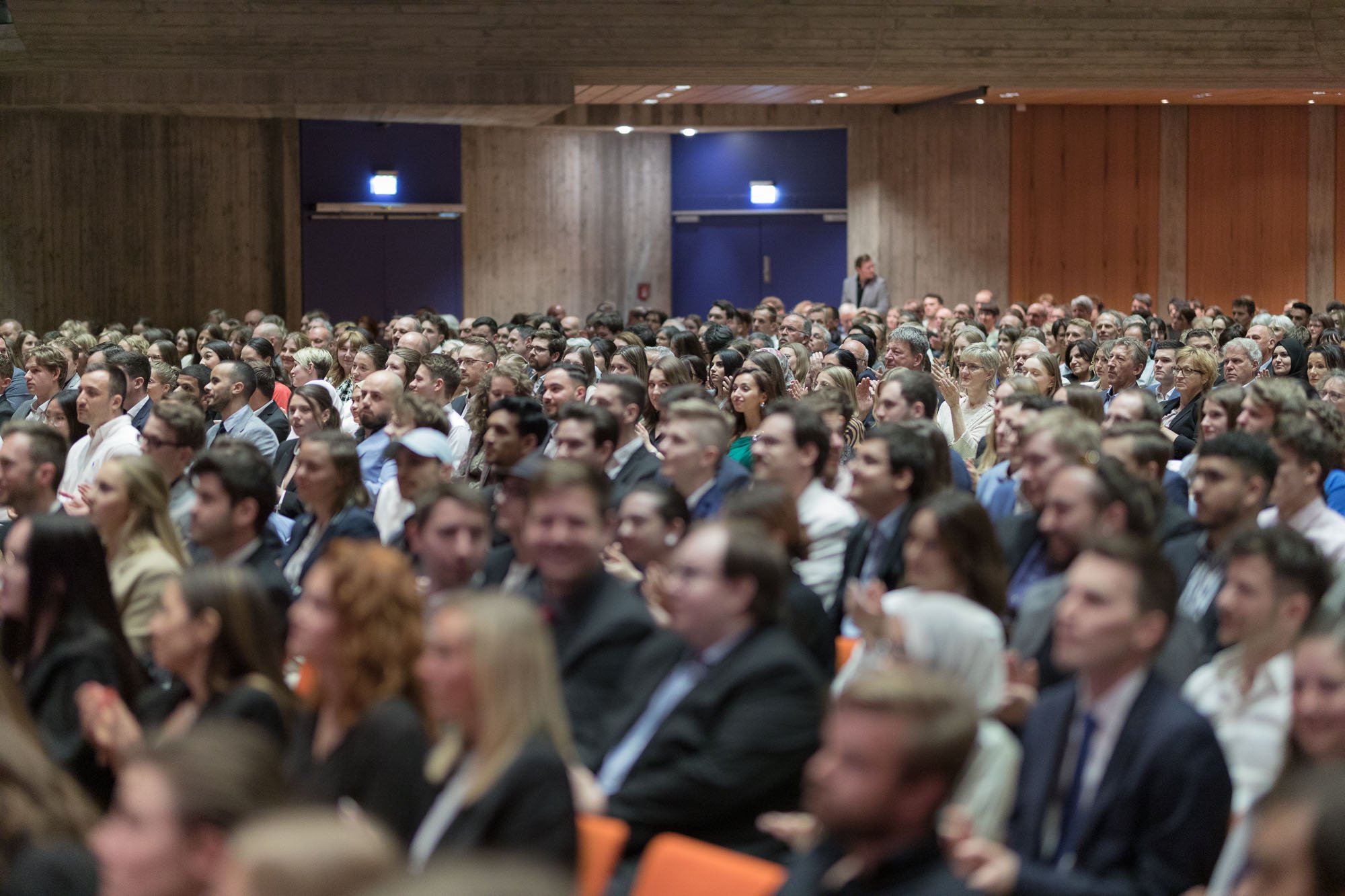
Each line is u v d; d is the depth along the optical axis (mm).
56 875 3209
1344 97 21594
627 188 23156
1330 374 8812
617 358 10406
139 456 5504
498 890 1455
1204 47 17250
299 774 3709
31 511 6133
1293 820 2211
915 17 16484
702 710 3812
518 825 3158
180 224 19859
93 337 13961
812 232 22688
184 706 4191
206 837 2457
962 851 3041
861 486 5449
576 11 15797
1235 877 3246
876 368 12734
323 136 20000
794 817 3693
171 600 4016
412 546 6008
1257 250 23719
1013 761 3605
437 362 9836
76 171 19281
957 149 22734
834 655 4875
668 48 16266
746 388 8164
